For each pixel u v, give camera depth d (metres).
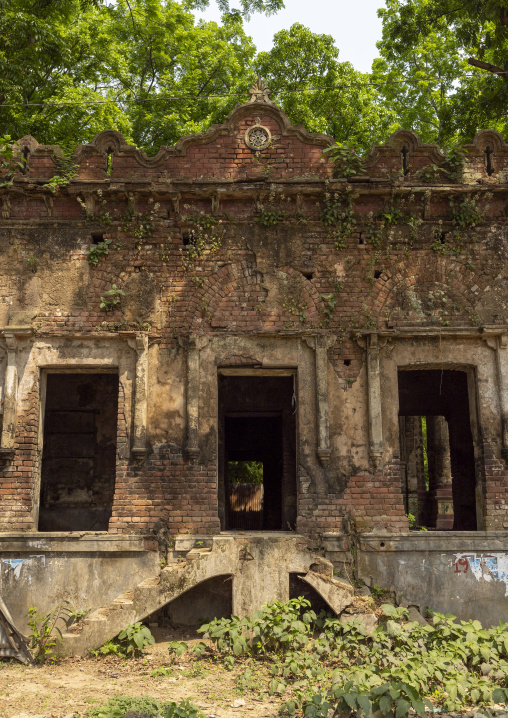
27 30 14.45
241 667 8.89
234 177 11.63
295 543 10.15
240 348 11.25
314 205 11.64
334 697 7.18
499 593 10.41
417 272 11.50
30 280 11.43
